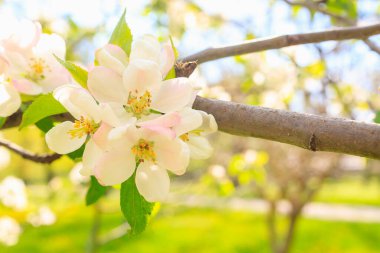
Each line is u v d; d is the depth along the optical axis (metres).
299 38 1.78
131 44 1.26
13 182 4.81
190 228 17.09
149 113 1.18
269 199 8.45
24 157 1.89
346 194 29.12
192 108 1.25
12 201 4.81
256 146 8.03
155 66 1.16
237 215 19.22
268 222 8.62
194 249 14.88
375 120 1.74
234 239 15.84
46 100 1.24
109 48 1.21
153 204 1.28
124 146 1.14
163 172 1.20
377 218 20.00
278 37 1.76
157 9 5.43
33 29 1.45
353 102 5.30
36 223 5.59
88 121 1.19
